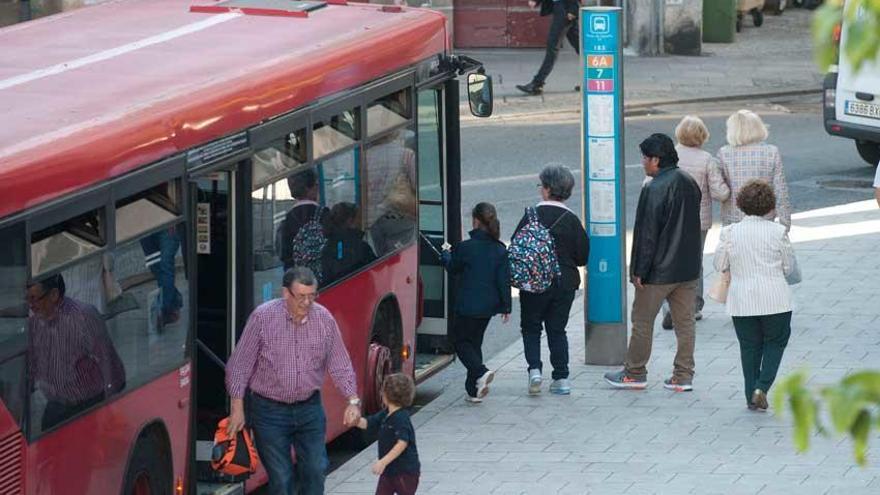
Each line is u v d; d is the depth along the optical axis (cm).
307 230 2972
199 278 2858
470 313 3541
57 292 2105
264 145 2777
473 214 3553
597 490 2998
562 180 3597
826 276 4800
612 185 3862
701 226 4056
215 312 2862
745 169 3903
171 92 2558
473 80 3753
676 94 8306
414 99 3481
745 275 3384
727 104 8238
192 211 2525
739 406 3553
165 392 2459
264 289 2816
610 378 3719
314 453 2653
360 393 3250
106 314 2252
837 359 3906
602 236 3881
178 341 2498
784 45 10188
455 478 3086
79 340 2164
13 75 2658
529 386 3691
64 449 2134
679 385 3669
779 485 3011
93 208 2195
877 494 2950
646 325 3634
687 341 3644
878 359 3903
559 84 8550
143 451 2412
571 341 4216
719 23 10181
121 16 3366
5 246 1964
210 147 2569
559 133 7281
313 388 2622
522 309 3653
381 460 2580
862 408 966
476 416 3531
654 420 3466
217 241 2839
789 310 3366
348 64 3112
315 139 2986
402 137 3431
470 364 3597
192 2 3588
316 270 3027
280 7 3447
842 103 6278
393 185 3397
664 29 9600
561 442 3322
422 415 3547
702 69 9125
